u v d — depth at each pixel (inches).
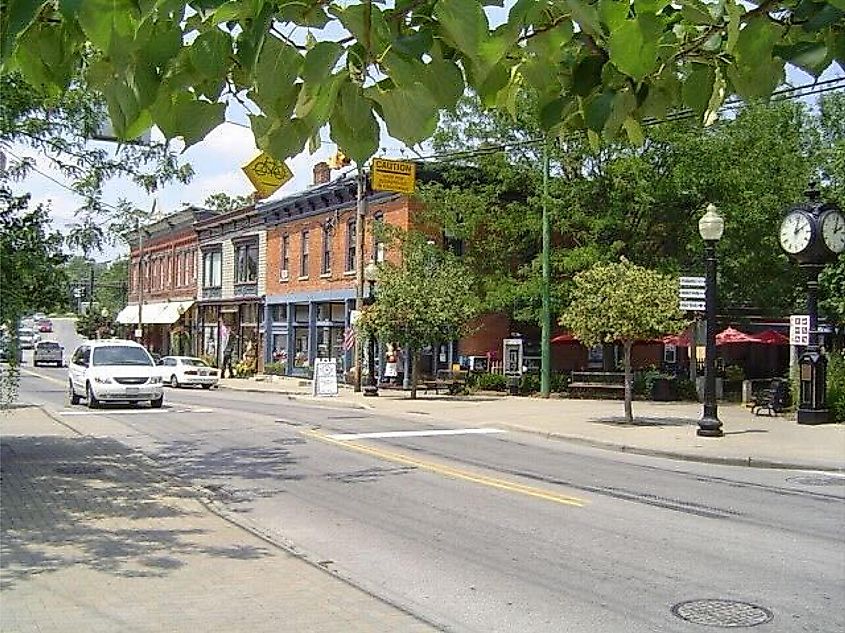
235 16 72.7
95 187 537.0
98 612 275.1
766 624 279.7
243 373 1894.7
